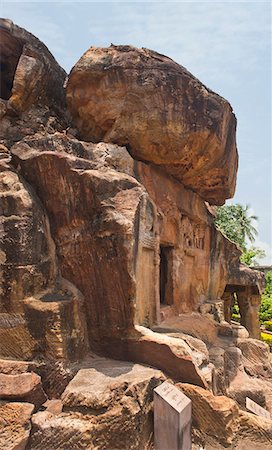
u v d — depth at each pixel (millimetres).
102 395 5070
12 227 6293
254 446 5551
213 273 13891
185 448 5156
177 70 8320
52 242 6996
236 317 25406
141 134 8367
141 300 7449
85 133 9367
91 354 6645
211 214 14172
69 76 8977
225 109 9008
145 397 5301
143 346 6305
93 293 6660
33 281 6293
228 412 5555
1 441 4621
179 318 10016
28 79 8883
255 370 10539
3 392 5152
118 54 8469
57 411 5297
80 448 4645
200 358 6445
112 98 8406
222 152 9547
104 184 6586
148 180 9047
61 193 6824
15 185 6719
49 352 5875
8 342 5996
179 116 8234
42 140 7434
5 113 8906
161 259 10805
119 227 6242
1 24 9078
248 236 33875
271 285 30000
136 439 4895
